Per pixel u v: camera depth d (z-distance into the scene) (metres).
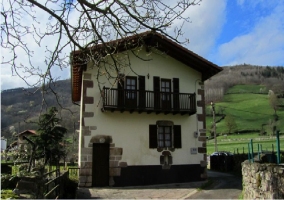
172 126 13.65
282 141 37.16
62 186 9.88
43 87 4.87
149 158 12.94
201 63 14.04
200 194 10.03
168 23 5.16
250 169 7.73
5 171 11.44
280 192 5.71
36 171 8.32
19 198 5.48
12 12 4.80
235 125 52.66
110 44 5.57
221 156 19.44
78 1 4.75
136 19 5.00
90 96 12.53
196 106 14.22
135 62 13.50
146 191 10.95
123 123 12.87
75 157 25.05
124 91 12.70
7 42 4.82
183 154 13.52
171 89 13.97
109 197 9.71
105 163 12.38
